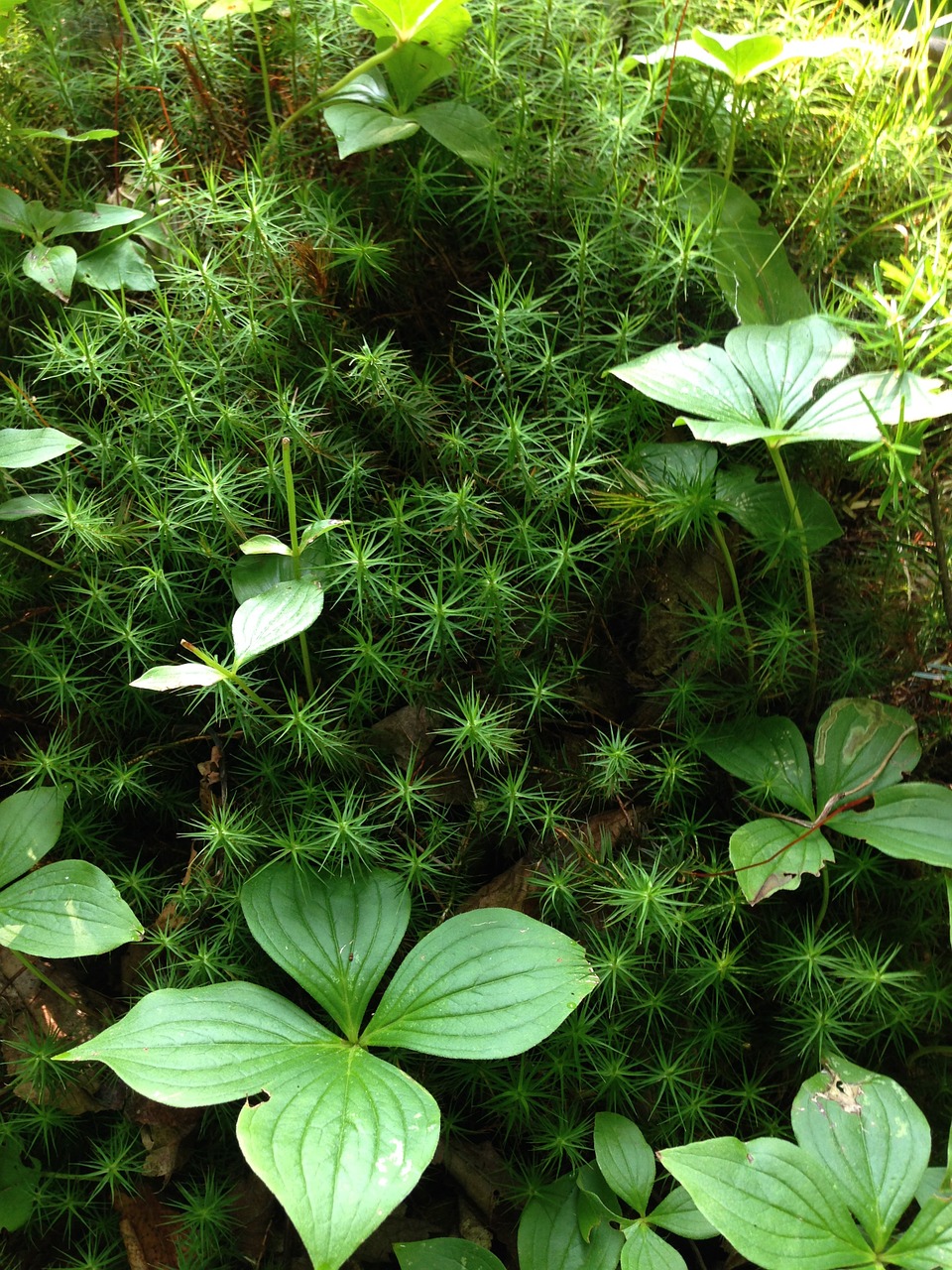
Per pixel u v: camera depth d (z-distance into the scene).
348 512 0.26
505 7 0.30
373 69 0.30
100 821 0.26
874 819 0.25
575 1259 0.23
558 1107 0.25
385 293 0.29
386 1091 0.21
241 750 0.26
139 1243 0.25
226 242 0.28
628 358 0.27
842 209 0.30
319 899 0.24
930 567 0.29
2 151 0.30
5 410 0.27
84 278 0.27
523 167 0.29
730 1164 0.21
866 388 0.24
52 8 0.31
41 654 0.26
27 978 0.26
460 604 0.26
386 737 0.26
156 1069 0.21
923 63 0.30
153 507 0.25
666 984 0.25
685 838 0.26
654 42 0.31
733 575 0.26
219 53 0.30
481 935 0.23
